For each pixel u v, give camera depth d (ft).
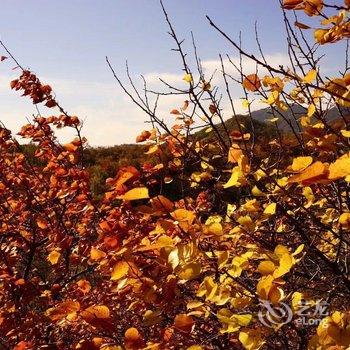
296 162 4.03
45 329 11.52
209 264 6.40
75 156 11.84
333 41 5.58
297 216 8.91
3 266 13.66
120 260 5.49
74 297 11.66
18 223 15.28
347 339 4.22
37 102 12.55
